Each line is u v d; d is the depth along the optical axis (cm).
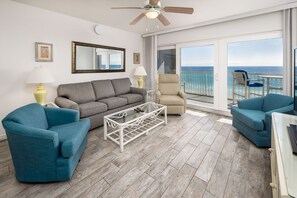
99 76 428
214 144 254
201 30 419
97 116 324
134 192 158
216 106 420
